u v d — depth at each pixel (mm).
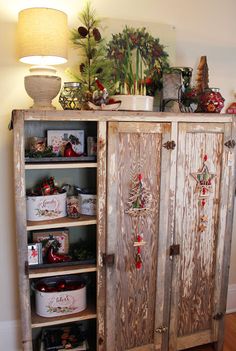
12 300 2006
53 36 1568
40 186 1801
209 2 2086
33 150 1643
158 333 1842
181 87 1826
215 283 1926
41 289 1735
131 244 1697
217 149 1771
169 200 1716
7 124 1837
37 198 1631
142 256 1729
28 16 1545
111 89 1821
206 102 1762
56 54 1591
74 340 1892
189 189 1754
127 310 1760
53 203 1670
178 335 1907
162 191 1694
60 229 1823
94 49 1845
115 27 1896
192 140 1709
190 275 1858
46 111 1462
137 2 1934
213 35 2135
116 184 1610
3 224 1928
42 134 1834
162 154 1661
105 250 1660
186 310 1896
